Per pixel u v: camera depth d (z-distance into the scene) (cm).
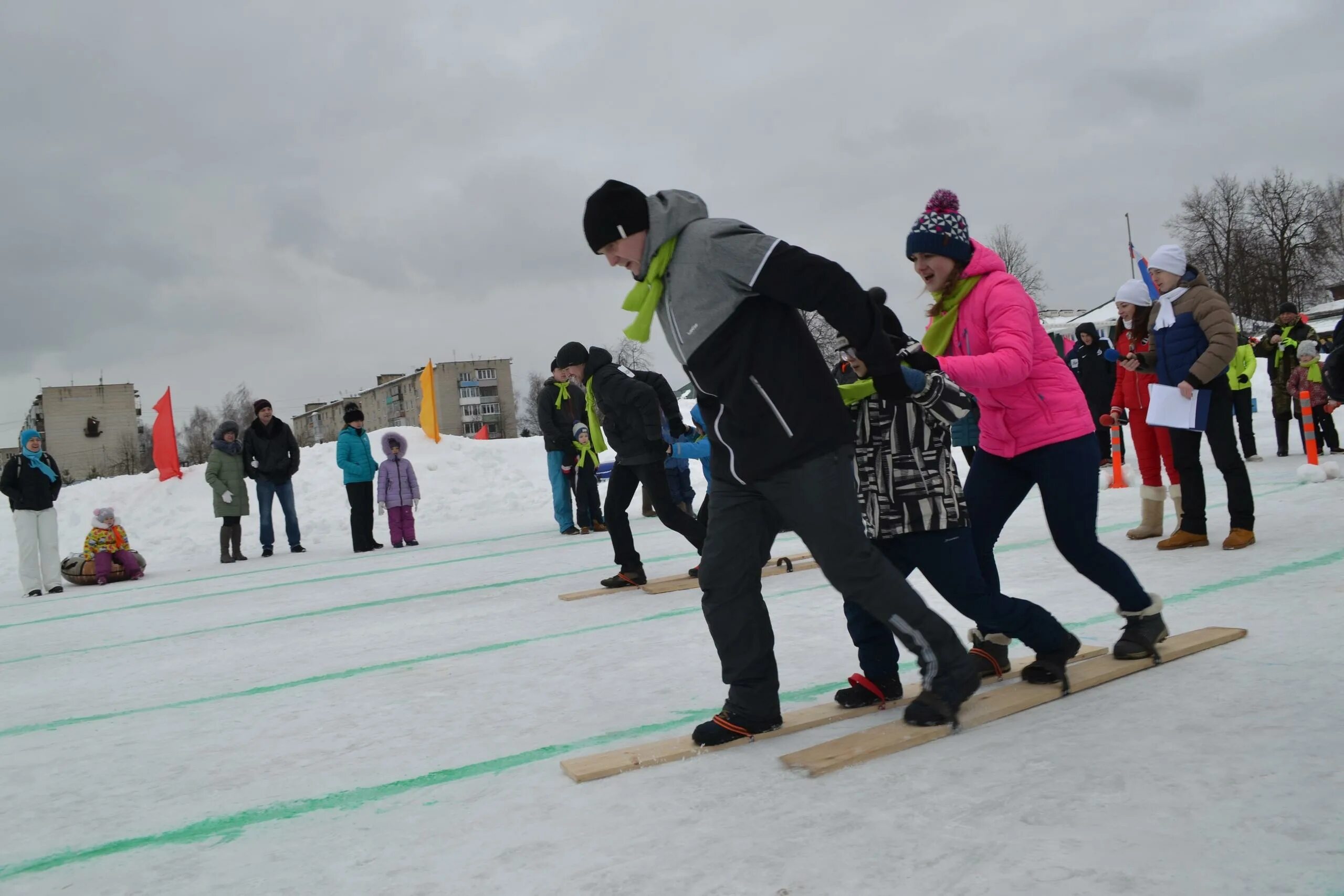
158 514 1500
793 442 264
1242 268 5194
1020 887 188
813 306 253
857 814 231
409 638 558
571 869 218
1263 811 210
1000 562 614
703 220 269
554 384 1131
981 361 296
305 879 229
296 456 1236
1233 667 325
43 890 238
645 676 406
